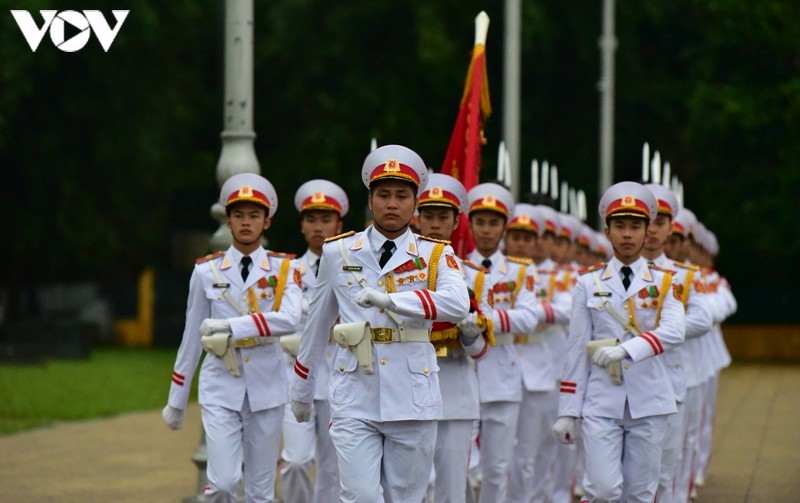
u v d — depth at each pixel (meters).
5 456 44.59
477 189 32.25
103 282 118.12
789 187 93.69
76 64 96.50
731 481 40.69
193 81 109.62
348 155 99.69
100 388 69.00
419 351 22.31
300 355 23.30
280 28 103.00
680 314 26.70
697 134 94.81
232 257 27.73
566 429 26.84
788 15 92.75
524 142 100.19
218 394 26.95
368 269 22.48
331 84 103.56
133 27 95.00
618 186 27.23
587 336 27.00
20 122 97.94
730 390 73.88
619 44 102.44
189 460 43.78
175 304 118.38
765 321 108.38
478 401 27.69
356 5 99.44
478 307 27.28
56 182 100.06
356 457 22.00
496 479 30.98
